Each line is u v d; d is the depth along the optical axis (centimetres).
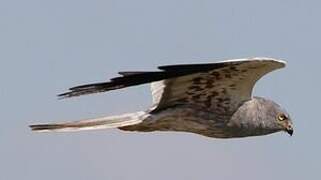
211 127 1778
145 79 1539
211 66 1590
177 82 1723
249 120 1792
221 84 1731
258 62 1631
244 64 1644
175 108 1755
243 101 1778
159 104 1752
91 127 1691
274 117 1820
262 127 1814
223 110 1772
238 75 1705
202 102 1759
